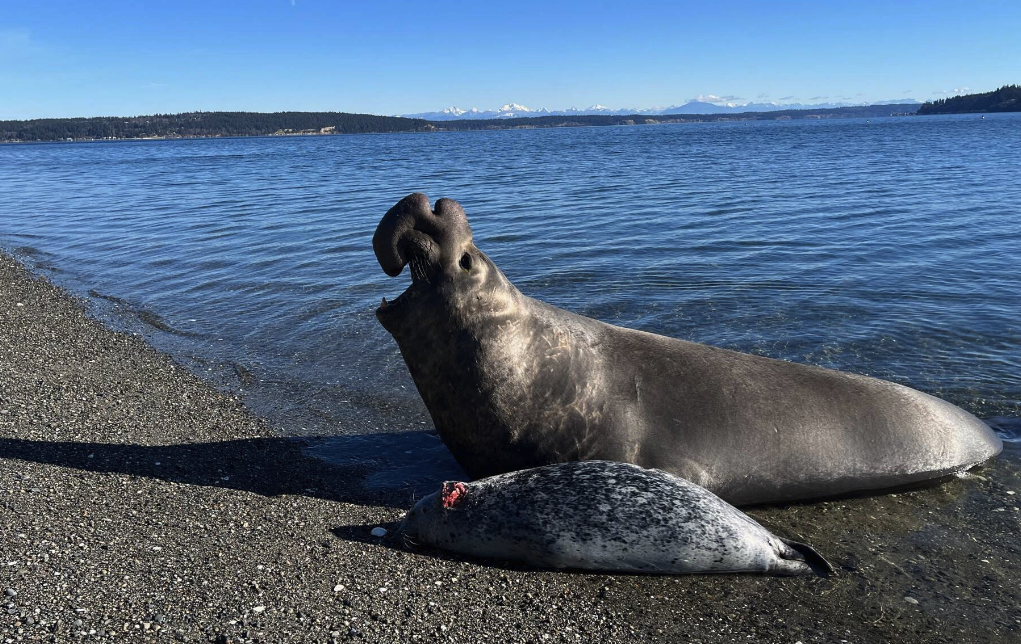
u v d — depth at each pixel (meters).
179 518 5.16
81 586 4.08
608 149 70.94
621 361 5.65
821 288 11.91
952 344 9.13
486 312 5.26
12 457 5.92
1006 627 4.38
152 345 10.12
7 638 3.55
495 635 4.12
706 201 24.12
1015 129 92.25
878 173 34.00
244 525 5.16
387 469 6.45
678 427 5.52
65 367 8.88
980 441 6.32
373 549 4.97
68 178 49.28
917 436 5.96
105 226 23.17
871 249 15.07
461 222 5.21
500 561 4.94
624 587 4.71
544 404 5.39
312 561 4.71
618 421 5.47
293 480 6.13
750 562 4.78
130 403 7.75
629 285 12.48
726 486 5.57
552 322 5.56
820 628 4.36
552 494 4.90
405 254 5.21
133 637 3.70
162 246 18.55
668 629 4.32
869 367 8.46
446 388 5.41
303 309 11.81
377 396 8.22
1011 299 10.95
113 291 13.68
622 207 22.98
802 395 5.80
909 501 5.88
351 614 4.14
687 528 4.74
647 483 4.92
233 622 3.92
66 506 5.11
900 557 5.11
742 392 5.69
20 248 19.41
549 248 16.11
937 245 15.29
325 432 7.28
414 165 53.03
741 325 10.10
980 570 4.96
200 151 107.50
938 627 4.38
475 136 177.38
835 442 5.74
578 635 4.21
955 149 53.25
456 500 4.99
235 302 12.45
